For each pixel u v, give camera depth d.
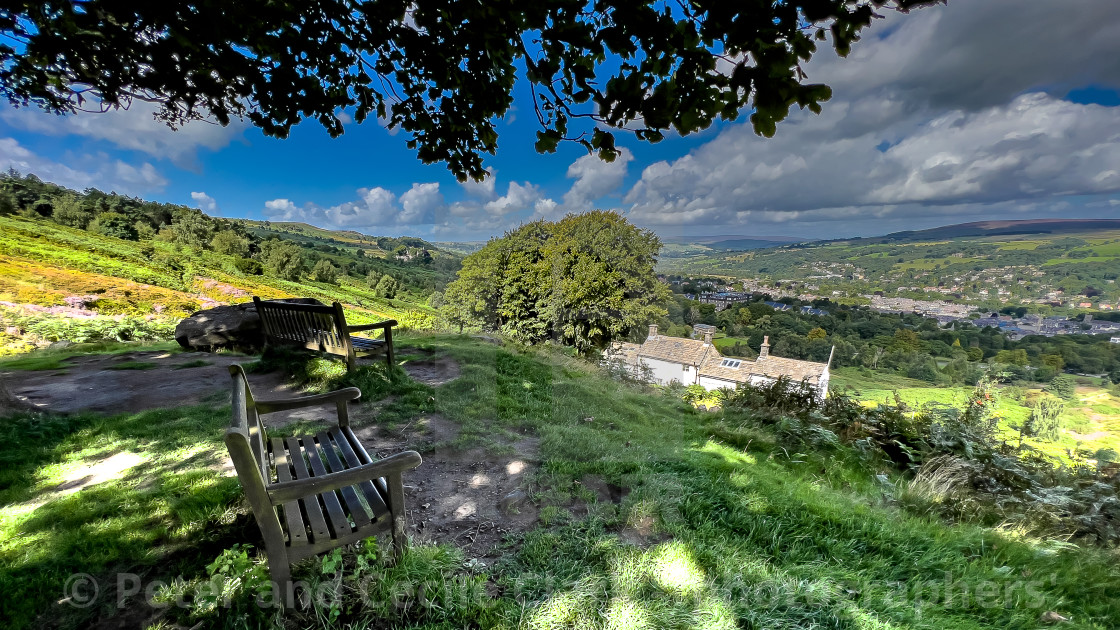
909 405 4.42
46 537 2.13
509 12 1.42
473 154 2.01
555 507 2.06
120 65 2.42
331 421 3.92
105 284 18.06
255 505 1.64
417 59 1.88
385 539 1.97
